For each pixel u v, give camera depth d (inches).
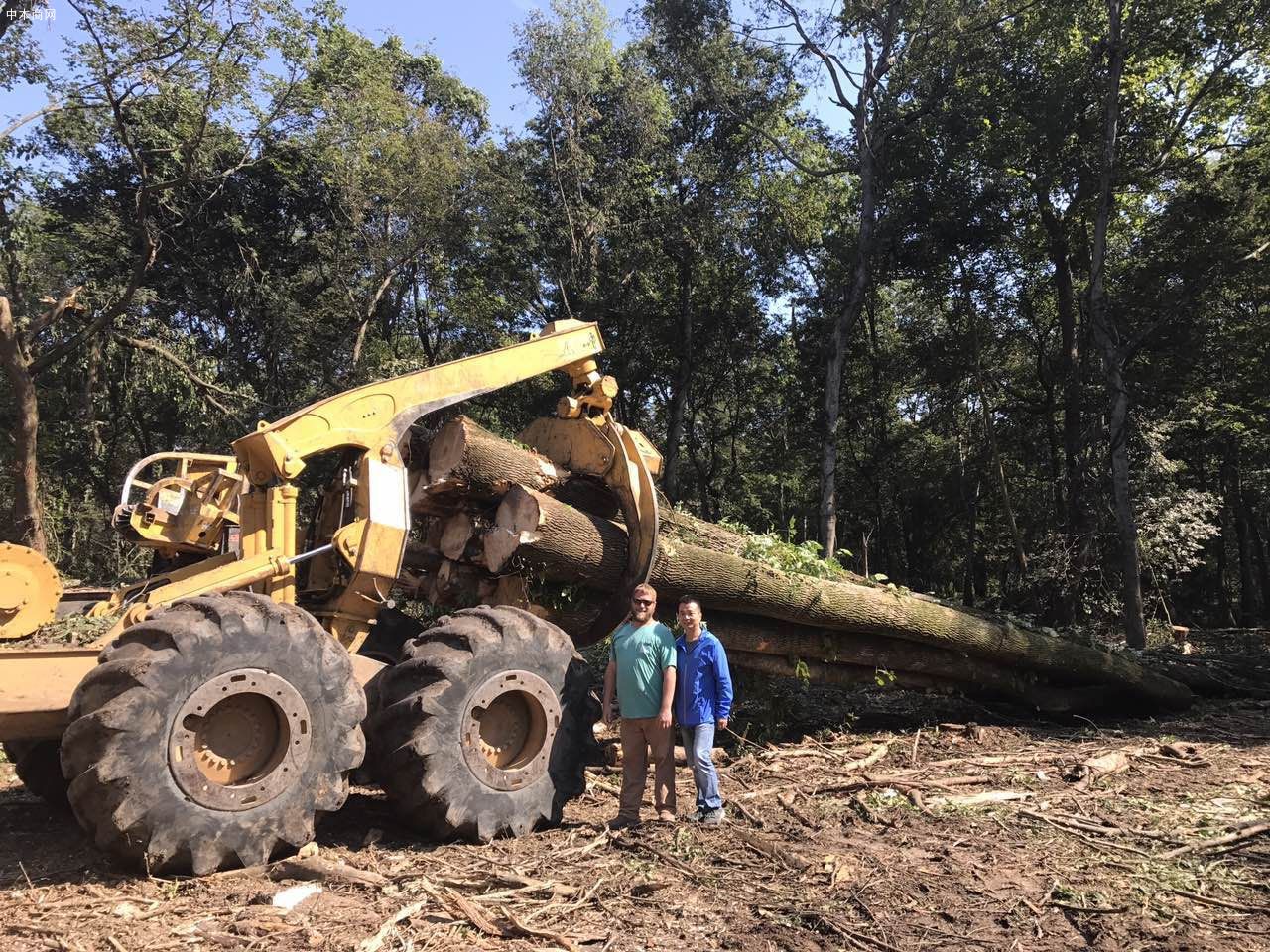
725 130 1151.6
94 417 922.1
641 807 236.4
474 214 1018.7
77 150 954.7
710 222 1132.5
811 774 278.5
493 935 148.4
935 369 1125.1
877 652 348.5
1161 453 905.5
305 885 167.5
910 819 227.9
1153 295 828.6
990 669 383.9
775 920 157.9
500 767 211.0
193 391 890.1
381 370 1032.8
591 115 1106.7
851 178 1201.4
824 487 930.7
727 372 1348.4
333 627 225.3
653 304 1200.2
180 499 291.3
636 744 216.5
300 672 183.6
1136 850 205.0
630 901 165.8
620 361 1195.3
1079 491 879.7
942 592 1595.7
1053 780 277.6
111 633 198.2
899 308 1366.9
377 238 1016.2
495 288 1176.8
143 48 677.9
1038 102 846.5
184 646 169.5
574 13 1077.1
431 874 176.1
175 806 165.9
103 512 1056.8
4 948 139.2
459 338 1250.6
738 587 294.0
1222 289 874.8
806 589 311.0
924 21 899.4
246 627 177.6
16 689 178.4
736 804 237.1
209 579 205.3
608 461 276.5
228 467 288.7
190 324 1113.4
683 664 223.6
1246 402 997.8
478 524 269.4
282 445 214.4
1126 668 414.6
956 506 1355.8
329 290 1126.4
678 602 292.4
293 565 215.8
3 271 821.9
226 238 1047.0
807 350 1204.5
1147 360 929.5
